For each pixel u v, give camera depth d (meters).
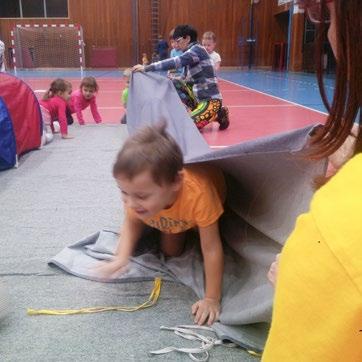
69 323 1.15
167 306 1.23
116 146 3.16
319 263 0.28
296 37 11.53
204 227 1.17
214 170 1.27
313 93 6.73
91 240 1.54
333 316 0.27
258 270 1.19
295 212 1.06
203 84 3.72
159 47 10.67
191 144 1.35
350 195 0.29
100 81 8.98
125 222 1.37
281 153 1.01
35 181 2.34
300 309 0.29
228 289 1.24
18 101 2.86
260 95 6.57
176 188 1.09
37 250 1.54
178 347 1.06
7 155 2.54
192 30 3.81
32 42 12.13
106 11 12.06
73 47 12.16
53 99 3.56
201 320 1.15
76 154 2.94
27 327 1.13
